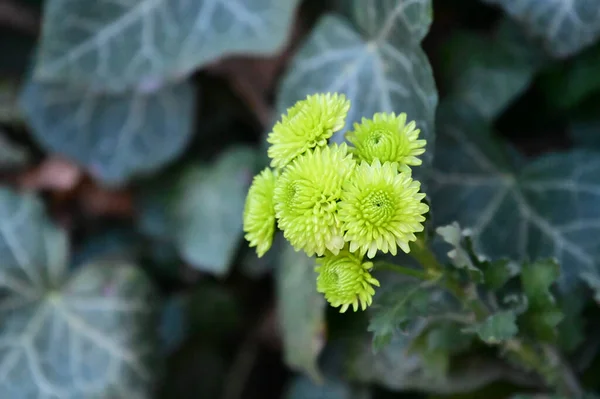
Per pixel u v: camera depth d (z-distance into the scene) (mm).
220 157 724
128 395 682
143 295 698
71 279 703
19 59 783
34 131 728
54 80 685
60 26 678
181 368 742
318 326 616
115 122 728
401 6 580
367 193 499
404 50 587
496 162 650
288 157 521
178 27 677
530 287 559
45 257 704
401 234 501
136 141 727
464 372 622
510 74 671
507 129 707
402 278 590
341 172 504
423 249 535
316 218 502
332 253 516
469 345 591
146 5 683
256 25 665
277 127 524
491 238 637
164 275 765
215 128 758
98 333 691
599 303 614
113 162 726
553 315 557
